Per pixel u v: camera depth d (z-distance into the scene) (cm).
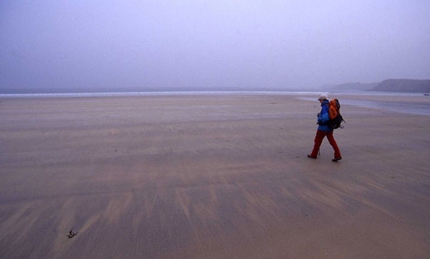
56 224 351
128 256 289
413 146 796
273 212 389
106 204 407
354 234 334
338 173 556
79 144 764
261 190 466
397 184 498
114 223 355
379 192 462
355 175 545
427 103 2725
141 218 369
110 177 517
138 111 1520
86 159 628
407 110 1925
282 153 700
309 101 2586
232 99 2612
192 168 574
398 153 717
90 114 1375
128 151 699
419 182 510
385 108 2044
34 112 1439
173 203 414
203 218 370
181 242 315
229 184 491
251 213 386
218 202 419
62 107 1698
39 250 298
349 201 427
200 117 1306
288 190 468
